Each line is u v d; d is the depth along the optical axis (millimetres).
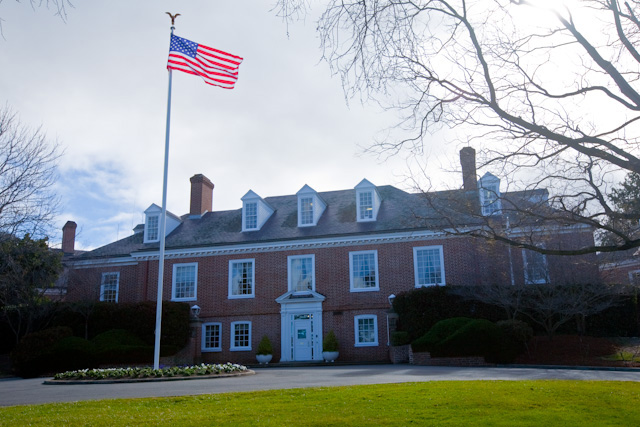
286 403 11164
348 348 29391
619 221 9984
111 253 35719
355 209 33188
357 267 30328
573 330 25406
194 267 32906
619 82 9016
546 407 10180
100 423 9539
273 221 34375
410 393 11805
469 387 12367
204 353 31312
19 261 23031
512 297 24594
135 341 28391
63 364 25672
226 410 10555
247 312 31344
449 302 26484
